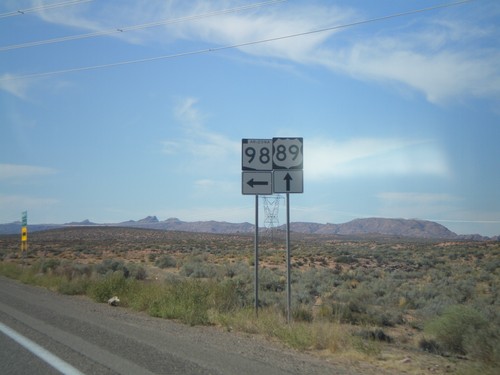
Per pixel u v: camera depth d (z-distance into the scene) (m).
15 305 21.64
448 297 28.05
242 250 91.62
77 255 77.75
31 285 34.53
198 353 12.09
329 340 13.70
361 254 76.25
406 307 26.52
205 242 129.88
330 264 63.34
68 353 11.95
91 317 18.42
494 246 95.50
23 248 46.56
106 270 41.12
